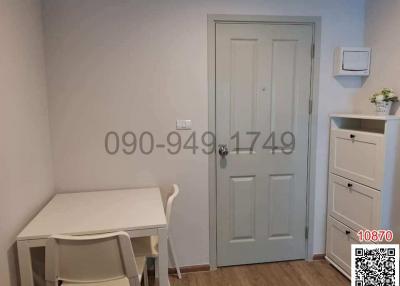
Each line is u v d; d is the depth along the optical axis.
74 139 2.29
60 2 2.16
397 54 2.17
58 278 1.46
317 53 2.47
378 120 2.22
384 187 2.01
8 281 1.53
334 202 2.53
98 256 1.41
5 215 1.51
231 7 2.33
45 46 2.17
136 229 1.66
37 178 1.97
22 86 1.78
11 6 1.66
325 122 2.56
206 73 2.37
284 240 2.66
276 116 2.50
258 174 2.55
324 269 2.55
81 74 2.24
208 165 2.47
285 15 2.39
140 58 2.29
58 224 1.68
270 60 2.43
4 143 1.52
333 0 2.44
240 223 2.58
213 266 2.58
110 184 2.37
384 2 2.27
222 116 2.44
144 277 2.16
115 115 2.32
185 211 2.49
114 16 2.22
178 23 2.29
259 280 2.41
